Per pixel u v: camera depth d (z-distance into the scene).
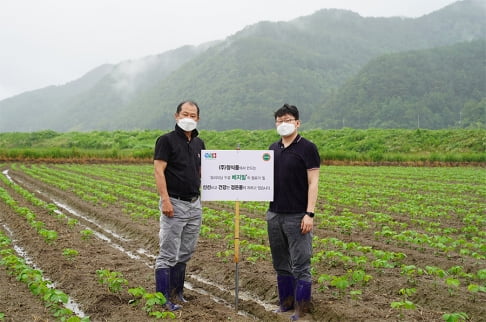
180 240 7.55
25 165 44.94
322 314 7.40
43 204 18.62
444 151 56.53
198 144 7.71
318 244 11.98
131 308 7.48
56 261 10.41
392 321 6.94
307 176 7.15
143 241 13.23
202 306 7.79
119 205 19.31
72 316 6.62
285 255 7.54
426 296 8.23
